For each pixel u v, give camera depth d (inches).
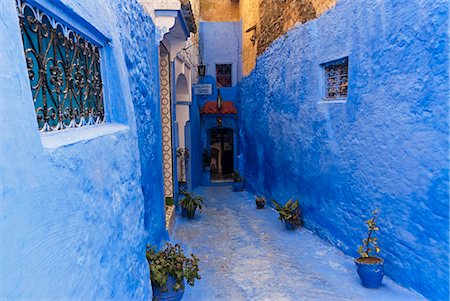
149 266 155.4
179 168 473.1
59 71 84.8
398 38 162.9
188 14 266.5
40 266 58.4
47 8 76.5
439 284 144.3
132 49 159.9
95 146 90.1
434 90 142.9
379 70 178.4
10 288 49.3
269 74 372.5
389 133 172.4
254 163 457.1
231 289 183.9
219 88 591.2
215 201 430.9
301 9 273.9
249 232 285.6
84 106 103.7
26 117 57.3
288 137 315.6
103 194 94.2
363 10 190.2
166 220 270.2
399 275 169.0
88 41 108.6
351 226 212.4
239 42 560.7
